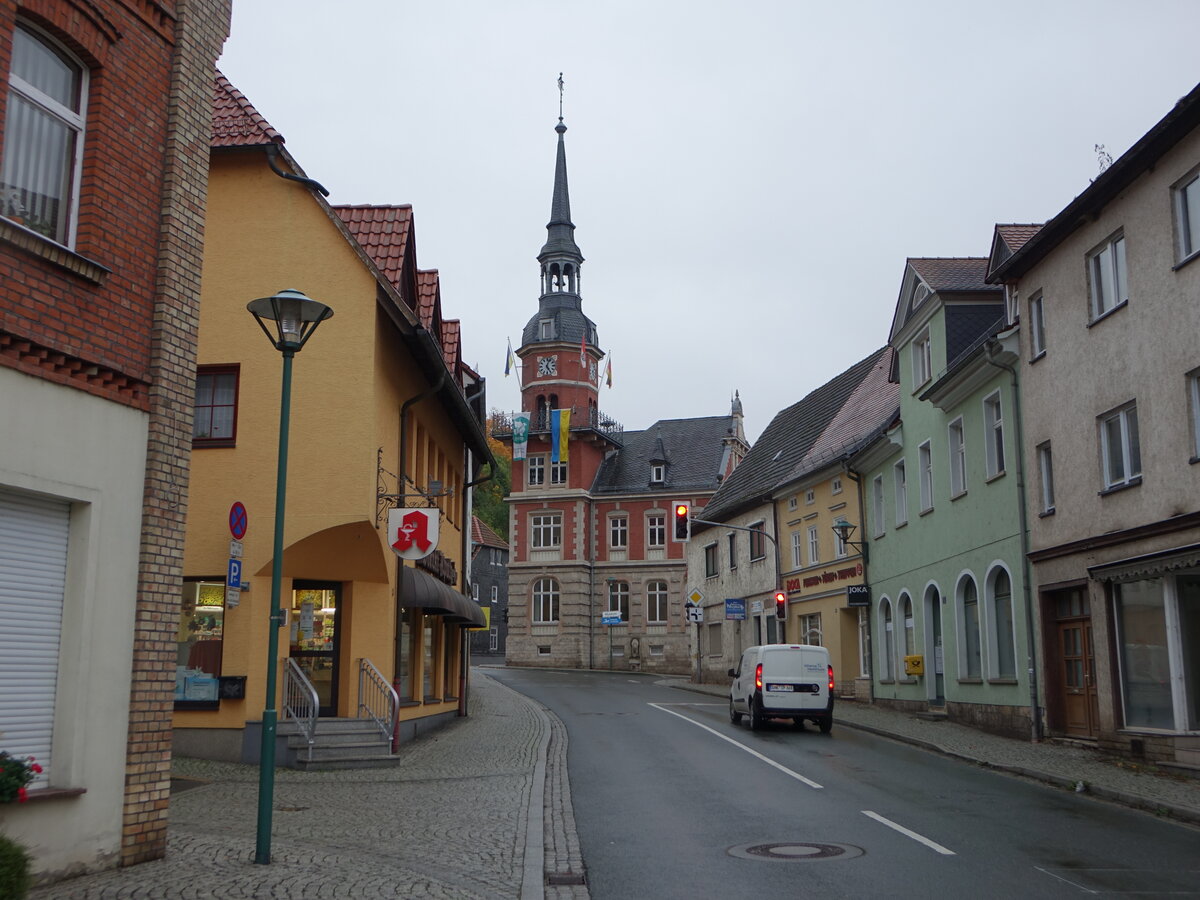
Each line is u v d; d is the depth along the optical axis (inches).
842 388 1692.9
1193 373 651.5
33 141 347.6
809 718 965.2
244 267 739.4
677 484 2691.9
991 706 924.0
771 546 1656.0
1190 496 647.8
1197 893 339.6
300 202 744.3
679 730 959.0
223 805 508.7
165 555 386.6
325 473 716.7
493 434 2824.8
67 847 339.3
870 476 1291.8
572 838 442.0
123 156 378.0
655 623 2642.7
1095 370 761.0
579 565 2655.0
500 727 976.9
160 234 395.5
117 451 368.2
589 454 2743.6
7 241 322.3
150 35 396.5
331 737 691.4
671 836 449.4
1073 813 503.2
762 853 410.3
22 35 345.4
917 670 1091.9
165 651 384.2
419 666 908.0
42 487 335.9
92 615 353.7
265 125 743.1
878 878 363.9
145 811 370.3
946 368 1028.5
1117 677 725.3
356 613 764.0
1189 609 659.4
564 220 2839.6
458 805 515.2
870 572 1279.5
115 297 370.6
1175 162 667.4
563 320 2770.7
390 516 663.1
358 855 387.9
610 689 1663.4
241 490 716.0
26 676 337.1
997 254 960.3
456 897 326.0
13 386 327.6
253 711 690.8
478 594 3570.4
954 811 508.7
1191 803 503.2
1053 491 826.8
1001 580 927.0
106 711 357.7
